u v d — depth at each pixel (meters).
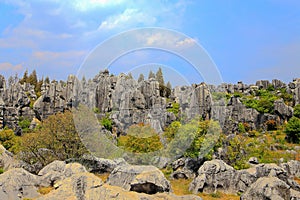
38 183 16.12
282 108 40.75
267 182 15.38
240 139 26.23
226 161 22.08
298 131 32.91
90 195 11.36
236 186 18.22
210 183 18.03
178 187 18.86
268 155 26.36
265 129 39.16
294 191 15.71
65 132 21.48
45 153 21.42
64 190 11.69
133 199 11.77
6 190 14.48
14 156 22.33
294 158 25.92
